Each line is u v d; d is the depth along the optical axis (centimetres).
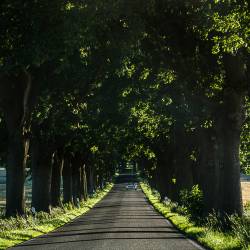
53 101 7850
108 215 12181
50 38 5003
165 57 6412
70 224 9462
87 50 6250
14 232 6619
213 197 8256
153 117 9856
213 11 4700
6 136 9081
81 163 18988
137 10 5291
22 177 8081
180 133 11675
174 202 14062
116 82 8131
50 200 11912
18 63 5350
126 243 5275
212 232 5712
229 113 6481
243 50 5669
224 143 6562
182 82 6769
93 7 4872
